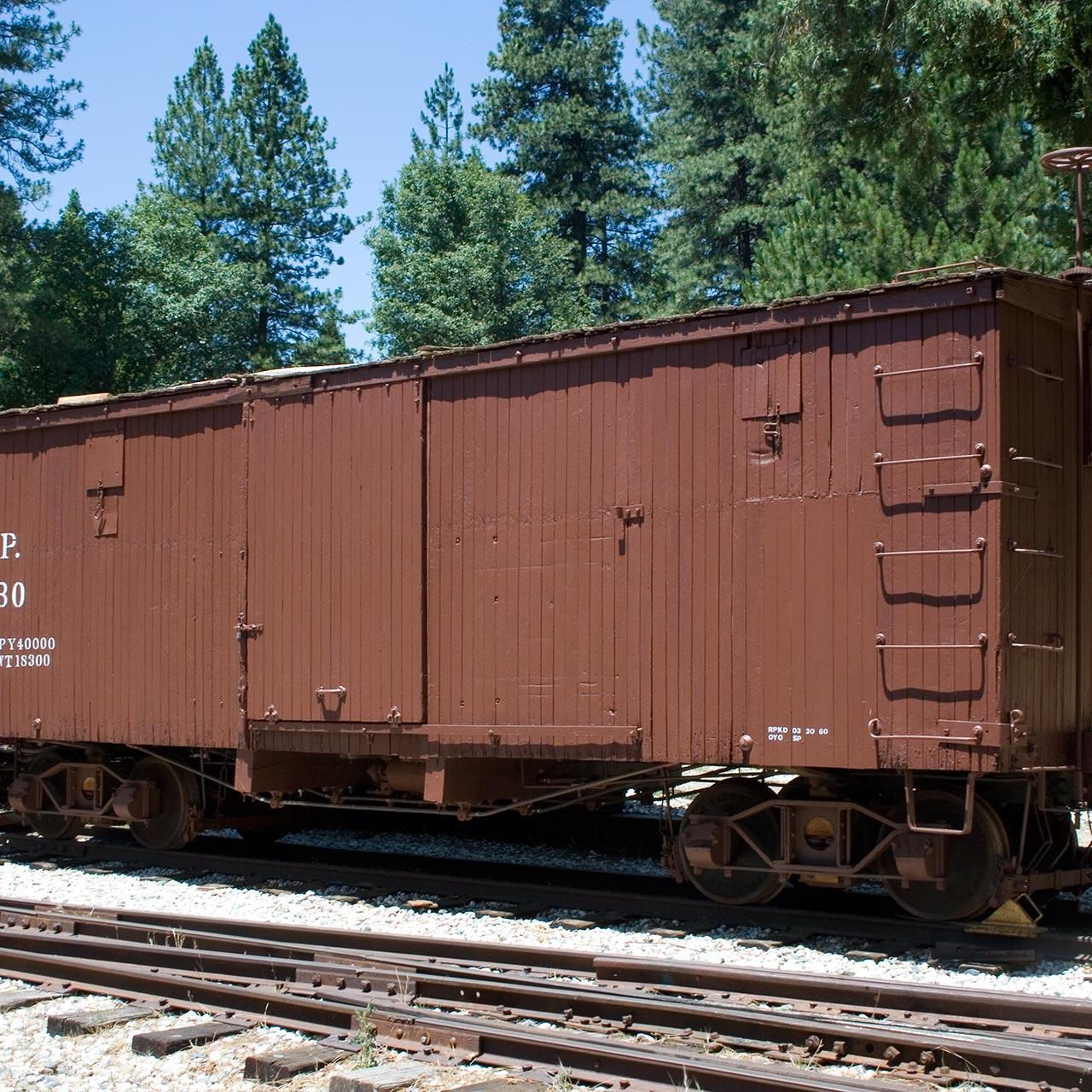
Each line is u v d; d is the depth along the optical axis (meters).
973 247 20.50
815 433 9.09
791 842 9.31
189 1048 6.45
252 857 12.84
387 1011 6.57
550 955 7.80
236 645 11.88
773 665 9.14
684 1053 5.88
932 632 8.53
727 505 9.42
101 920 9.09
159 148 52.28
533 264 43.19
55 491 13.41
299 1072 6.04
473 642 10.52
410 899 10.46
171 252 45.97
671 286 43.09
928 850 8.62
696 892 10.43
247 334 49.19
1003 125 23.19
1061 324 9.11
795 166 29.52
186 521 12.36
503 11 53.00
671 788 10.38
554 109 49.84
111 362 41.09
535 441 10.34
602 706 9.84
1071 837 9.75
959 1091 5.61
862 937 8.83
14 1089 5.94
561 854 12.70
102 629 12.90
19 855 13.22
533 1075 5.88
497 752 10.34
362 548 11.16
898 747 8.60
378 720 10.93
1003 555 8.37
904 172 22.45
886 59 18.30
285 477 11.69
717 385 9.53
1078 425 9.24
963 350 8.55
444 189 43.44
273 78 51.88
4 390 38.38
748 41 24.55
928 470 8.62
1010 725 8.27
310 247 52.47
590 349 10.06
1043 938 8.46
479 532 10.58
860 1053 6.04
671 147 43.59
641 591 9.74
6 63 33.97
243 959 7.68
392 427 11.07
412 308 41.84
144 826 12.90
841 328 9.05
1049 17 17.25
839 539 8.95
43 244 38.94
